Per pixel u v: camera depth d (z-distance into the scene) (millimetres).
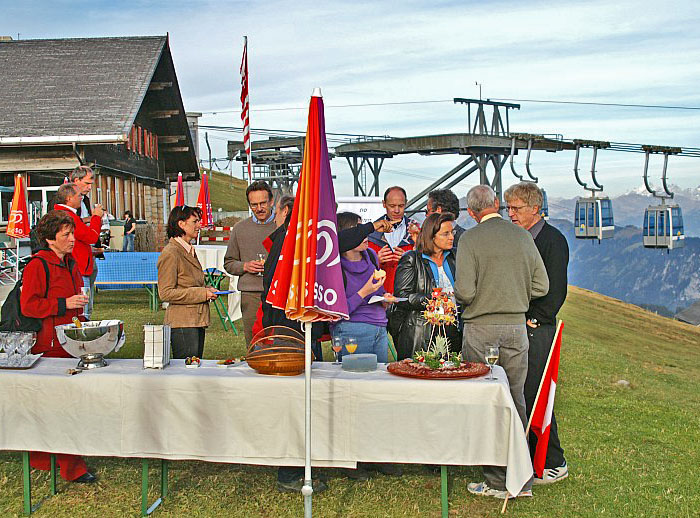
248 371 4520
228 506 4656
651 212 35719
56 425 4445
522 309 4746
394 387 4203
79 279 5328
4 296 12234
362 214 15102
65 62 19469
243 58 9523
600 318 20547
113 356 8820
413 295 5297
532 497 4770
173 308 5922
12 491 4883
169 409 4375
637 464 5480
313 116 3912
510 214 5098
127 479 5102
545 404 4785
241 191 71500
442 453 4207
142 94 17219
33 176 19109
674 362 13594
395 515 4496
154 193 23500
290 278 3924
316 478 4984
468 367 4438
